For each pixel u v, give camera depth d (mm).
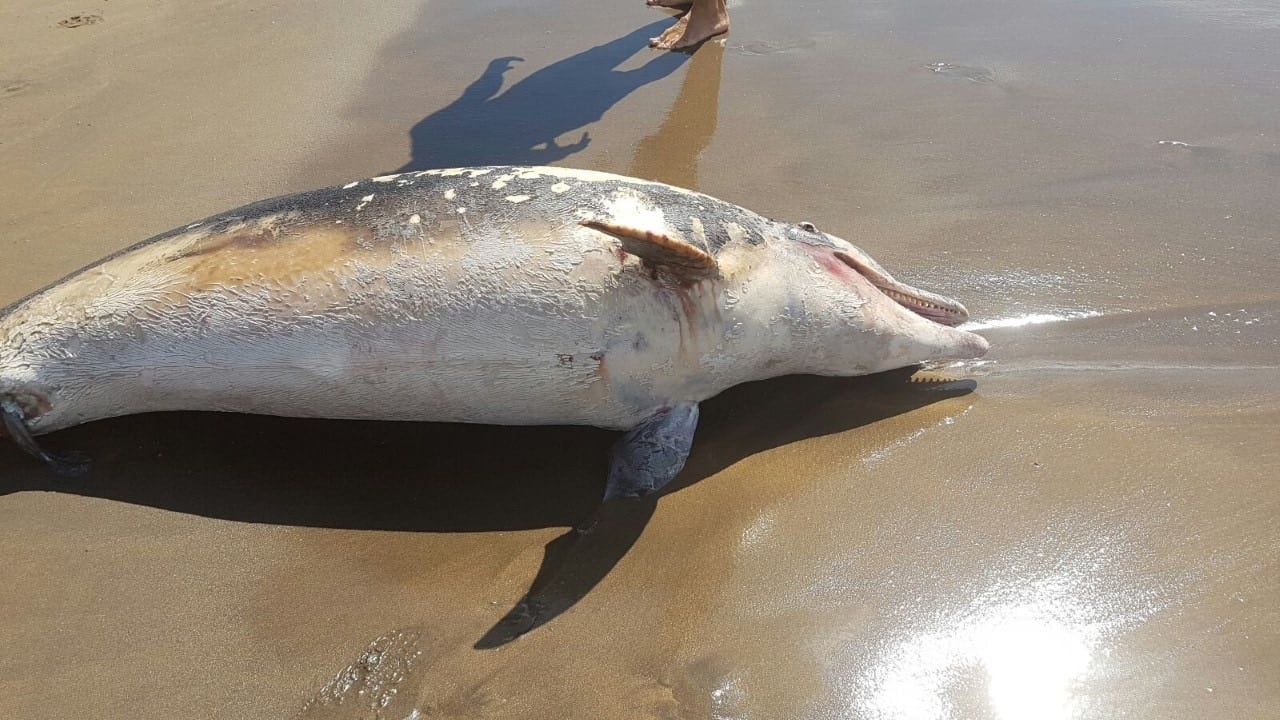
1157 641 1505
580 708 1476
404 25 3258
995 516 1671
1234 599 1542
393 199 1767
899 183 2377
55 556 1681
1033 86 2719
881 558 1627
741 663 1513
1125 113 2574
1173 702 1448
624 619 1571
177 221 2334
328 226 1748
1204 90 2646
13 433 1786
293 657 1549
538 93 2811
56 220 2340
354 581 1640
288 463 1818
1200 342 1950
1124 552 1608
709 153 2508
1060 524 1652
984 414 1839
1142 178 2342
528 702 1485
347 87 2877
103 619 1601
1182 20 3033
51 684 1528
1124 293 2062
